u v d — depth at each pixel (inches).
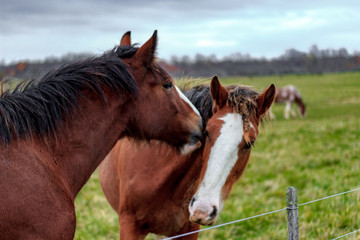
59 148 101.4
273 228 204.4
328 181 282.8
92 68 107.8
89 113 106.0
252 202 256.8
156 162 135.0
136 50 116.2
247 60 2554.1
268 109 134.3
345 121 617.3
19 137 94.6
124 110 111.6
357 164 334.0
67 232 95.1
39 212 90.4
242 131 115.5
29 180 91.0
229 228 214.2
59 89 102.7
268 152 403.5
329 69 2459.4
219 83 121.9
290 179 304.3
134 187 136.9
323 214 208.2
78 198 276.4
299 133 523.2
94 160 108.9
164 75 116.0
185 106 121.4
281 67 2469.2
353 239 168.4
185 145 123.1
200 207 109.9
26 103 98.5
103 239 205.9
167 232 145.6
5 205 86.6
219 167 112.4
